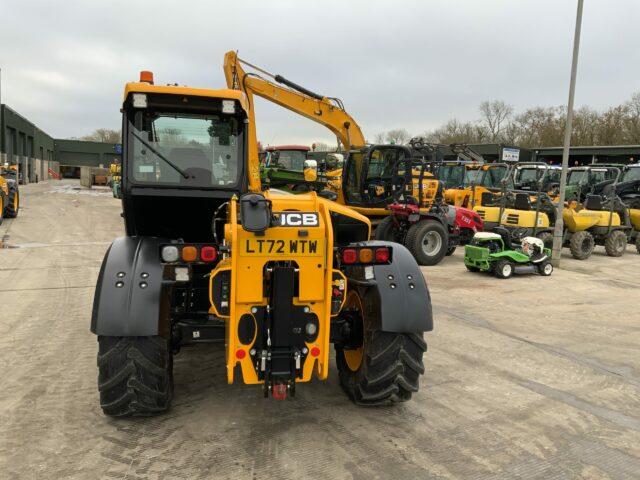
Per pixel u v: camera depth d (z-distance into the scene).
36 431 3.26
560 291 8.34
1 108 38.75
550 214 12.14
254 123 8.31
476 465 3.02
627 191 16.09
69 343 5.03
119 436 3.21
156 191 3.84
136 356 3.12
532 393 4.15
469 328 5.98
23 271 8.52
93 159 74.00
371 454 3.09
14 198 16.09
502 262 9.17
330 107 11.73
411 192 11.01
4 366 4.39
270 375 3.10
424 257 10.32
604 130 46.03
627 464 3.10
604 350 5.36
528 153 28.89
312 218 3.15
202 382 4.11
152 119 3.83
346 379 3.88
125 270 3.21
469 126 60.56
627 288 8.84
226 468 2.89
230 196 3.93
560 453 3.20
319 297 3.13
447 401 3.92
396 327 3.28
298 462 2.97
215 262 3.60
